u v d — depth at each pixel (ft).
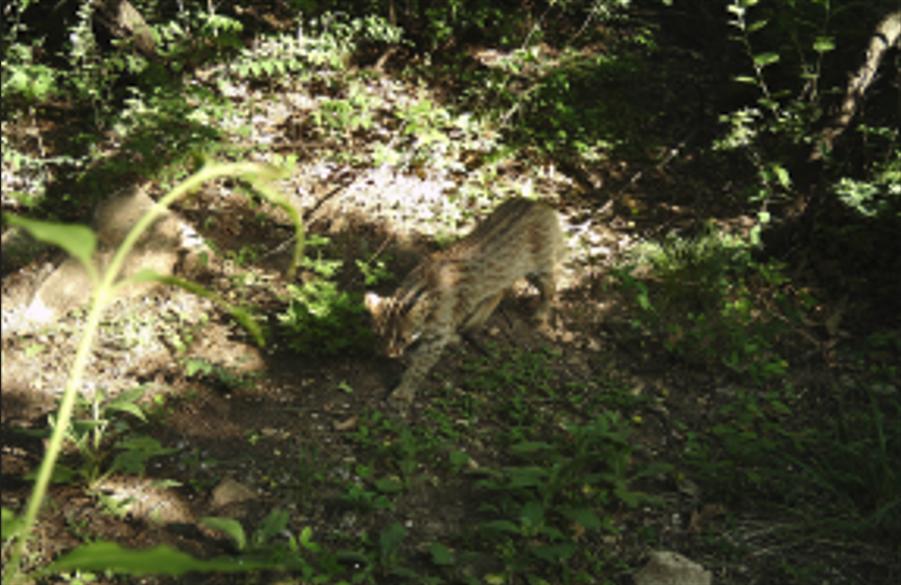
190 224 13.20
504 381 12.06
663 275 13.65
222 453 10.68
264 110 15.47
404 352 11.39
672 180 15.90
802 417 12.21
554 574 10.07
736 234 14.65
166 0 17.37
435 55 17.94
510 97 16.33
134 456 10.07
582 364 12.57
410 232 13.85
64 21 15.64
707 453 11.53
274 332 12.09
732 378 12.62
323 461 10.73
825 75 15.78
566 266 13.87
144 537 9.76
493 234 11.82
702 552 10.52
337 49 16.40
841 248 14.42
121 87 15.12
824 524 10.80
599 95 17.85
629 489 11.05
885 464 11.00
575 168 15.81
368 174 14.55
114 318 11.81
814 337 13.33
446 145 15.19
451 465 10.87
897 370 12.93
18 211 12.71
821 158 14.67
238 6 18.10
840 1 15.58
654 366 12.67
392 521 10.29
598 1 18.15
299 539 9.93
